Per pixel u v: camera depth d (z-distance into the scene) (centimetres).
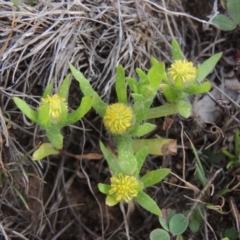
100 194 24
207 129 24
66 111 21
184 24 25
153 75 21
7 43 22
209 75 25
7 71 22
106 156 21
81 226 24
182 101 22
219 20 24
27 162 23
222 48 25
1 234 23
